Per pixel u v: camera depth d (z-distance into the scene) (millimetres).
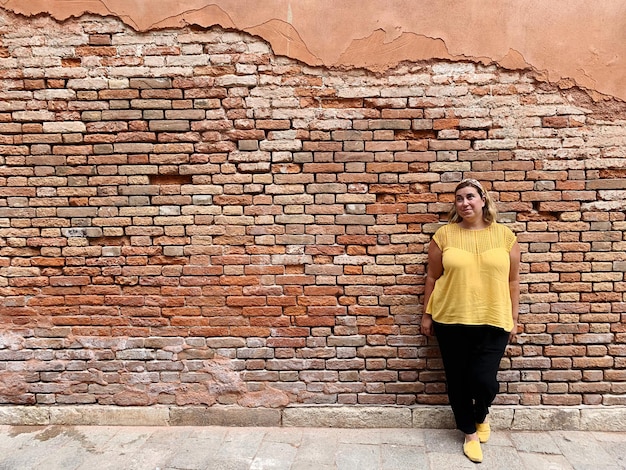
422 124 3287
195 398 3475
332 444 3217
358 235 3367
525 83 3250
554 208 3285
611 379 3359
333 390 3443
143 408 3484
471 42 3234
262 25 3270
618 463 2986
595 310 3332
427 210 3336
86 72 3316
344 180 3334
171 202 3379
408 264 3369
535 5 3205
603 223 3285
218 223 3383
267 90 3311
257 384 3459
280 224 3381
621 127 3240
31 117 3334
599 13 3193
